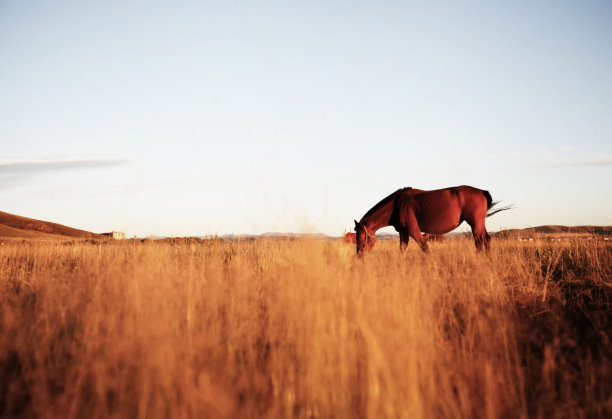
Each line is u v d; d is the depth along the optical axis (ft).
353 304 11.89
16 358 11.27
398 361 9.07
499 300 17.25
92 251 31.53
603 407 8.91
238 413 8.28
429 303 14.01
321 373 9.04
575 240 28.94
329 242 15.29
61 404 8.61
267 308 14.96
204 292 14.90
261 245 24.03
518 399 9.52
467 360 10.91
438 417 8.46
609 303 16.87
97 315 12.10
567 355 11.85
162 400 8.11
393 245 37.93
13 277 24.34
